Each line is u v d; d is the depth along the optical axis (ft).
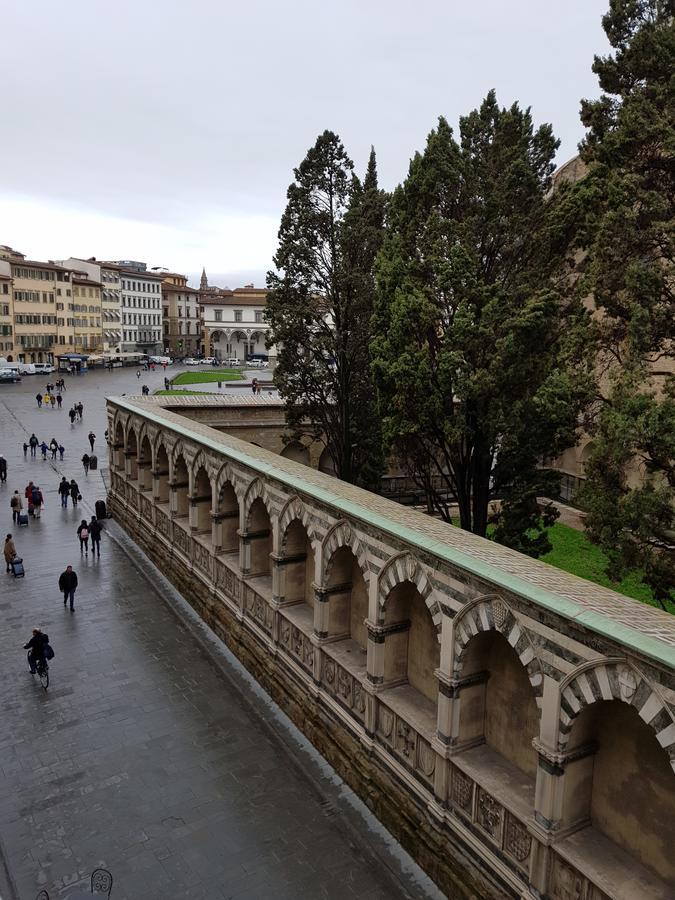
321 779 59.47
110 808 55.62
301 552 72.49
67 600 97.76
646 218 67.21
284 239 115.75
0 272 407.23
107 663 79.66
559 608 37.91
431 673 54.54
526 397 78.07
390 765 54.39
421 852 49.03
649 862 37.50
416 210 87.10
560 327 78.89
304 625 68.18
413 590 55.47
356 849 51.42
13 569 107.24
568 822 40.04
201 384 341.00
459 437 79.87
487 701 48.42
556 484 82.43
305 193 113.50
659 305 65.92
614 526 65.16
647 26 72.59
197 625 90.22
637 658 33.91
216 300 538.47
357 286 108.99
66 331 465.06
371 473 119.55
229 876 48.70
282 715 69.56
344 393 114.93
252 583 79.15
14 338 418.31
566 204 77.77
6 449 207.31
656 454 62.13
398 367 79.87
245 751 63.52
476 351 78.07
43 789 57.82
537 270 81.30
